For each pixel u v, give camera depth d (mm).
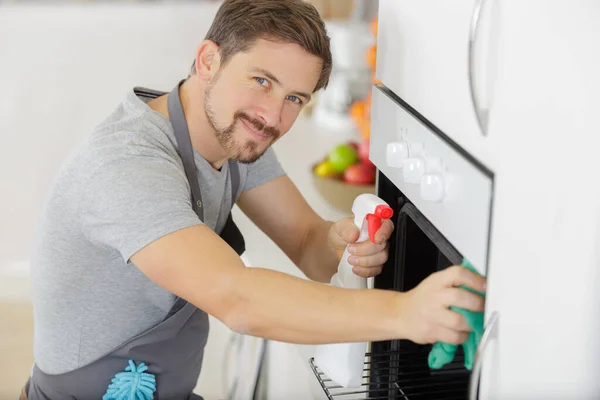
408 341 1208
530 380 837
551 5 754
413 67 1059
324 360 1173
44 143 2699
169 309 1349
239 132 1218
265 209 1553
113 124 1231
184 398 1465
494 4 837
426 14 1005
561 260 784
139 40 3143
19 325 2215
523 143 806
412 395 1180
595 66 719
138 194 1117
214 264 1047
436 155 987
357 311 967
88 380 1374
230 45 1185
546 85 770
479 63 872
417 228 1185
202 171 1337
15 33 3100
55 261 1295
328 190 1931
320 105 2533
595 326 770
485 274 885
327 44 1195
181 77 2961
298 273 1688
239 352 1710
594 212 747
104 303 1325
